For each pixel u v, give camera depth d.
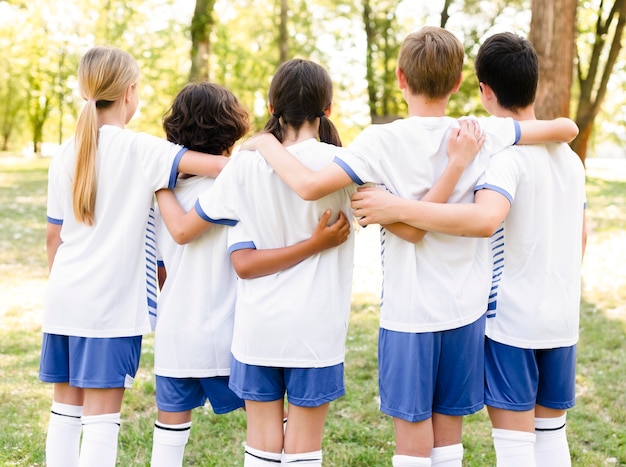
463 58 2.14
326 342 2.17
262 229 2.22
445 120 2.14
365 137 2.10
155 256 2.47
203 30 13.43
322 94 2.22
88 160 2.34
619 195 14.93
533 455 2.21
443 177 2.06
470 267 2.16
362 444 3.34
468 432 3.50
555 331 2.20
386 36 20.77
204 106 2.42
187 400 2.39
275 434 2.21
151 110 16.12
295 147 2.19
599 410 3.78
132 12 15.37
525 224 2.18
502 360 2.20
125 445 3.29
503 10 18.38
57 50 31.05
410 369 2.10
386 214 2.04
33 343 4.88
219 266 2.39
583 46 19.81
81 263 2.37
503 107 2.27
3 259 7.76
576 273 2.27
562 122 2.22
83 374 2.32
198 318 2.37
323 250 2.20
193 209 2.30
